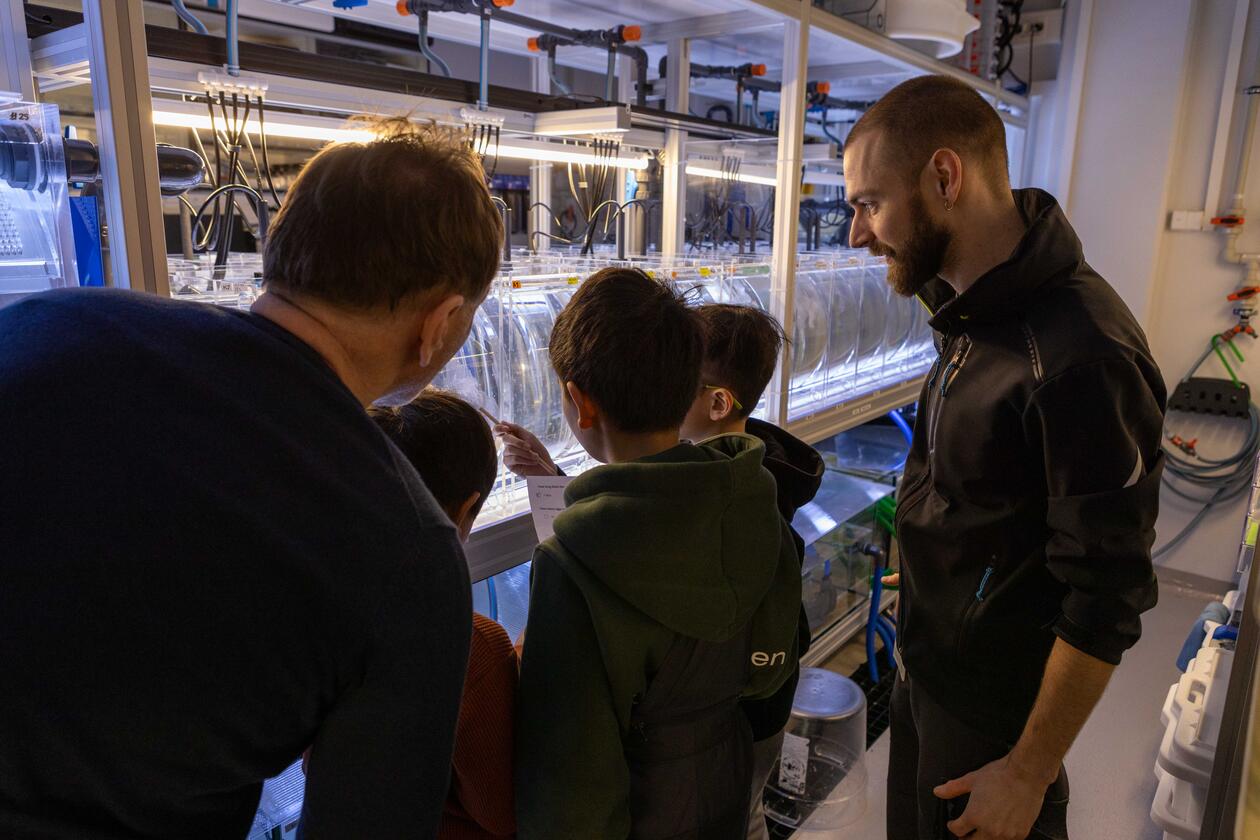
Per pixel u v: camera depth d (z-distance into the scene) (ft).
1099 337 3.44
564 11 7.39
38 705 1.69
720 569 3.16
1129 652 10.14
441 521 2.11
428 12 6.17
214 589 1.77
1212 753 4.35
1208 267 11.33
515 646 3.55
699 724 3.38
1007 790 3.68
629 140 7.16
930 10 7.75
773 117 11.62
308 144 6.68
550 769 2.91
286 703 1.89
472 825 3.30
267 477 1.84
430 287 2.19
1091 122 11.69
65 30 3.46
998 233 3.99
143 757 1.80
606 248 8.03
